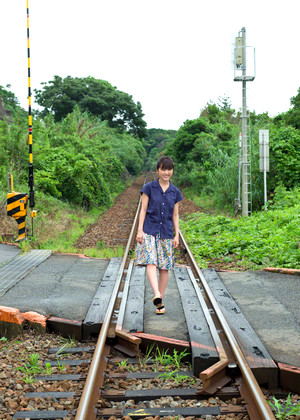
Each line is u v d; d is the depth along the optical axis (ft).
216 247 30.32
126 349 13.88
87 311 16.69
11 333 15.67
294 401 10.80
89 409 9.80
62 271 23.61
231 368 11.67
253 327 14.83
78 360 13.26
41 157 53.98
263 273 22.97
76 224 42.80
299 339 13.57
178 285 20.34
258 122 64.39
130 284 20.49
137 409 10.38
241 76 47.11
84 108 162.30
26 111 102.12
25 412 10.27
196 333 13.93
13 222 35.53
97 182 64.49
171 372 12.22
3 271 23.38
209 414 10.11
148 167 323.57
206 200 70.03
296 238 28.58
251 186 51.34
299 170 51.60
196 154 98.53
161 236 15.96
